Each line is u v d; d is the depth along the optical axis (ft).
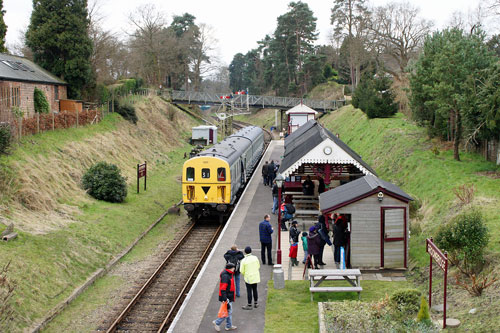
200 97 214.48
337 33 228.63
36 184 70.28
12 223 53.01
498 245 41.88
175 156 141.79
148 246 67.36
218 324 37.22
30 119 87.30
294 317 38.83
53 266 50.62
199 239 70.79
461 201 55.93
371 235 47.24
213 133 170.60
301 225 67.26
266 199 87.56
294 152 77.41
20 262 47.70
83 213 71.20
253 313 40.34
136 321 43.73
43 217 63.67
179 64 266.77
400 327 32.71
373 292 42.57
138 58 225.15
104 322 43.37
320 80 278.26
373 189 46.44
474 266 40.16
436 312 35.65
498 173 63.57
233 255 44.01
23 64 111.75
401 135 101.14
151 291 50.85
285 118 235.81
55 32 121.19
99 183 81.20
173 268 58.13
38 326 40.83
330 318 34.83
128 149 118.21
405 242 47.24
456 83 70.69
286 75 282.56
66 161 86.99
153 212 83.35
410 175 76.74
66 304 46.06
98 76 144.46
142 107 161.07
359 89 172.45
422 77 88.69
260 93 347.15
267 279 48.49
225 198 77.41
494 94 60.44
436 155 78.13
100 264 56.85
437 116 85.05
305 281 47.26
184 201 77.82
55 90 117.70
